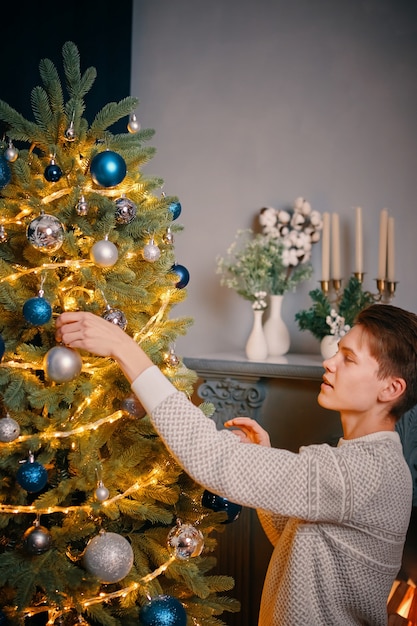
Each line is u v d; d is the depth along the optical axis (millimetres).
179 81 3146
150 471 1416
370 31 2848
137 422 1412
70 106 1369
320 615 1217
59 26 2658
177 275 1523
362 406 1304
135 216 1414
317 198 2922
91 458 1279
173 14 3158
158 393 1150
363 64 2857
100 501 1242
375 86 2842
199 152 3107
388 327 1290
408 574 2662
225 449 1134
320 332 2621
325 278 2695
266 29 3004
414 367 1282
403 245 2799
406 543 2660
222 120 3070
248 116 3029
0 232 1257
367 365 1291
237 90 3047
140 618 1290
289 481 1137
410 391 1296
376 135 2838
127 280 1349
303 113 2945
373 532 1204
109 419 1301
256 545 2693
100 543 1218
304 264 2906
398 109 2809
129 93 3090
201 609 1458
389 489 1196
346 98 2881
